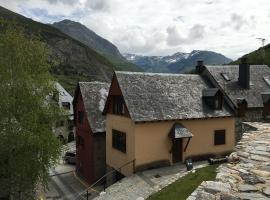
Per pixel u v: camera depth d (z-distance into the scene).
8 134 20.66
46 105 23.11
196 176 11.97
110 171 27.89
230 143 27.34
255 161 8.76
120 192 19.23
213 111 26.53
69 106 58.47
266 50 95.50
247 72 32.47
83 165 32.56
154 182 20.56
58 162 23.25
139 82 26.00
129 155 24.06
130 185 20.42
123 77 25.66
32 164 21.25
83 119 32.03
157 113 23.86
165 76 28.12
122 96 24.73
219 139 26.84
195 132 25.47
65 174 34.38
